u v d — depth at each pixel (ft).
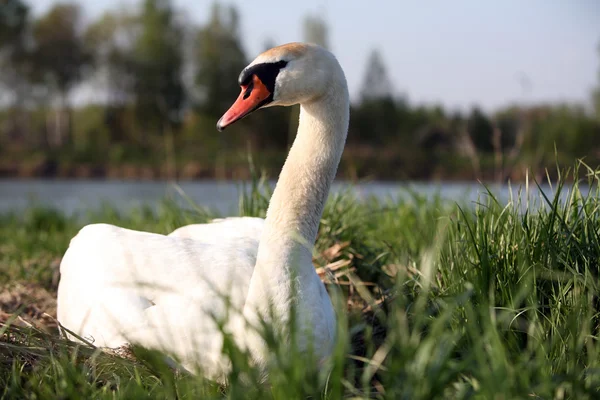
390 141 133.08
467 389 9.49
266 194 19.79
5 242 28.86
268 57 12.49
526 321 12.34
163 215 25.34
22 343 12.02
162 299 12.98
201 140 151.02
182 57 168.66
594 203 14.01
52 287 19.13
